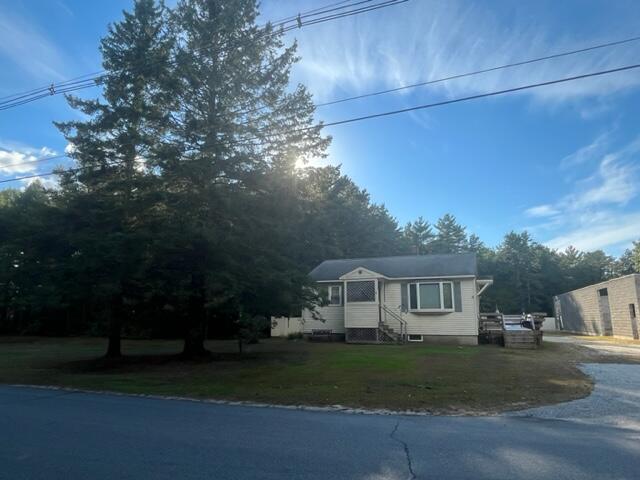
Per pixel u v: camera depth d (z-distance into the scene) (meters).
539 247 65.94
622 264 72.81
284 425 7.22
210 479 4.64
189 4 16.14
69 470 4.91
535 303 63.53
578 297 38.53
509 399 9.38
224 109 16.05
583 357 16.97
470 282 23.77
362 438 6.36
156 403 9.31
